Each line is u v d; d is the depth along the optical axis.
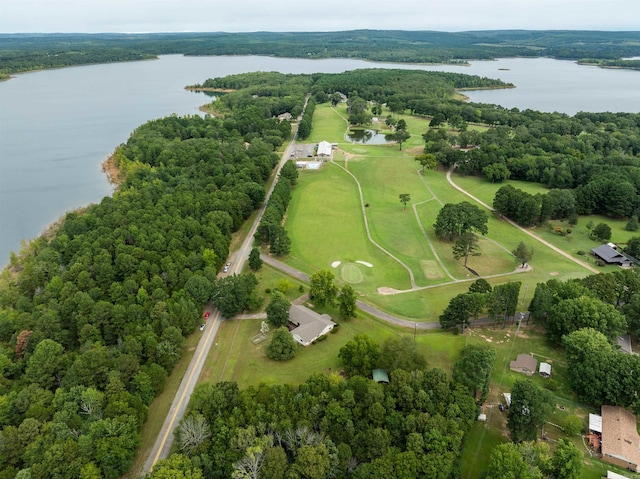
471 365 80.06
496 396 85.06
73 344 98.25
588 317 93.69
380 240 152.12
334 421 72.06
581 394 82.69
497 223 165.75
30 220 174.12
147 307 103.88
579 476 64.12
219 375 91.69
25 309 105.69
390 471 63.53
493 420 79.62
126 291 108.06
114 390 78.19
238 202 163.25
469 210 148.38
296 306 111.44
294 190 198.62
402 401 74.31
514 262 136.75
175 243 128.38
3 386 79.69
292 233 157.50
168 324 96.56
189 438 69.44
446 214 148.00
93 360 82.12
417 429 69.88
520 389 73.75
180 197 158.62
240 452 66.69
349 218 169.75
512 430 73.69
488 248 146.12
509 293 100.94
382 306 115.50
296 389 80.75
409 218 169.88
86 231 141.12
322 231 158.88
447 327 104.12
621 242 149.12
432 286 124.50
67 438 68.44
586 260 137.50
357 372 87.31
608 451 71.12
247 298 111.19
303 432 68.44
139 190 169.12
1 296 116.31
